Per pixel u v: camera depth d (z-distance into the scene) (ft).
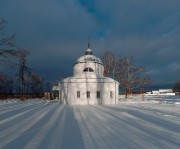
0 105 136.87
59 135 45.24
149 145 37.55
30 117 74.95
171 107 124.77
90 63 179.52
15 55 126.21
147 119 70.28
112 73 254.68
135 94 285.64
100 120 67.67
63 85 170.30
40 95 323.37
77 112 93.56
